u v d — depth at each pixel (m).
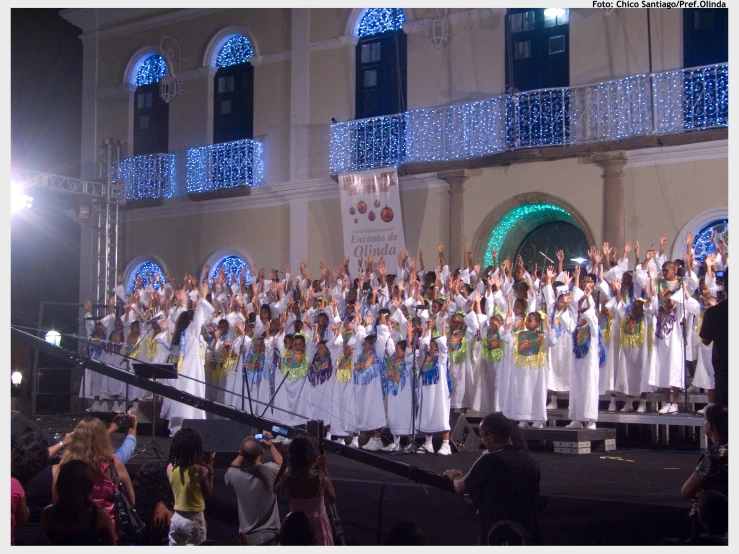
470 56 13.58
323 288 11.74
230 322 11.86
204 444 8.21
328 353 10.71
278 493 6.26
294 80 15.33
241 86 16.22
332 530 6.68
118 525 6.10
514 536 4.92
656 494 6.74
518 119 12.77
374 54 14.83
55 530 5.11
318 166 15.04
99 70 17.48
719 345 5.80
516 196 12.91
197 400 7.69
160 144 16.98
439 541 7.23
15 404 16.20
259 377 11.16
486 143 13.06
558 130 12.66
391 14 14.64
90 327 13.35
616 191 12.05
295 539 4.87
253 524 6.81
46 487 7.34
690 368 10.17
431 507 7.31
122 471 6.40
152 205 16.58
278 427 7.31
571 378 9.60
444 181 13.59
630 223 12.05
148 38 17.00
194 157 16.17
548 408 10.38
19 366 16.83
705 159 11.60
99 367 7.92
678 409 9.62
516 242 13.63
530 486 5.39
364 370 10.21
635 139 11.77
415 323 9.96
